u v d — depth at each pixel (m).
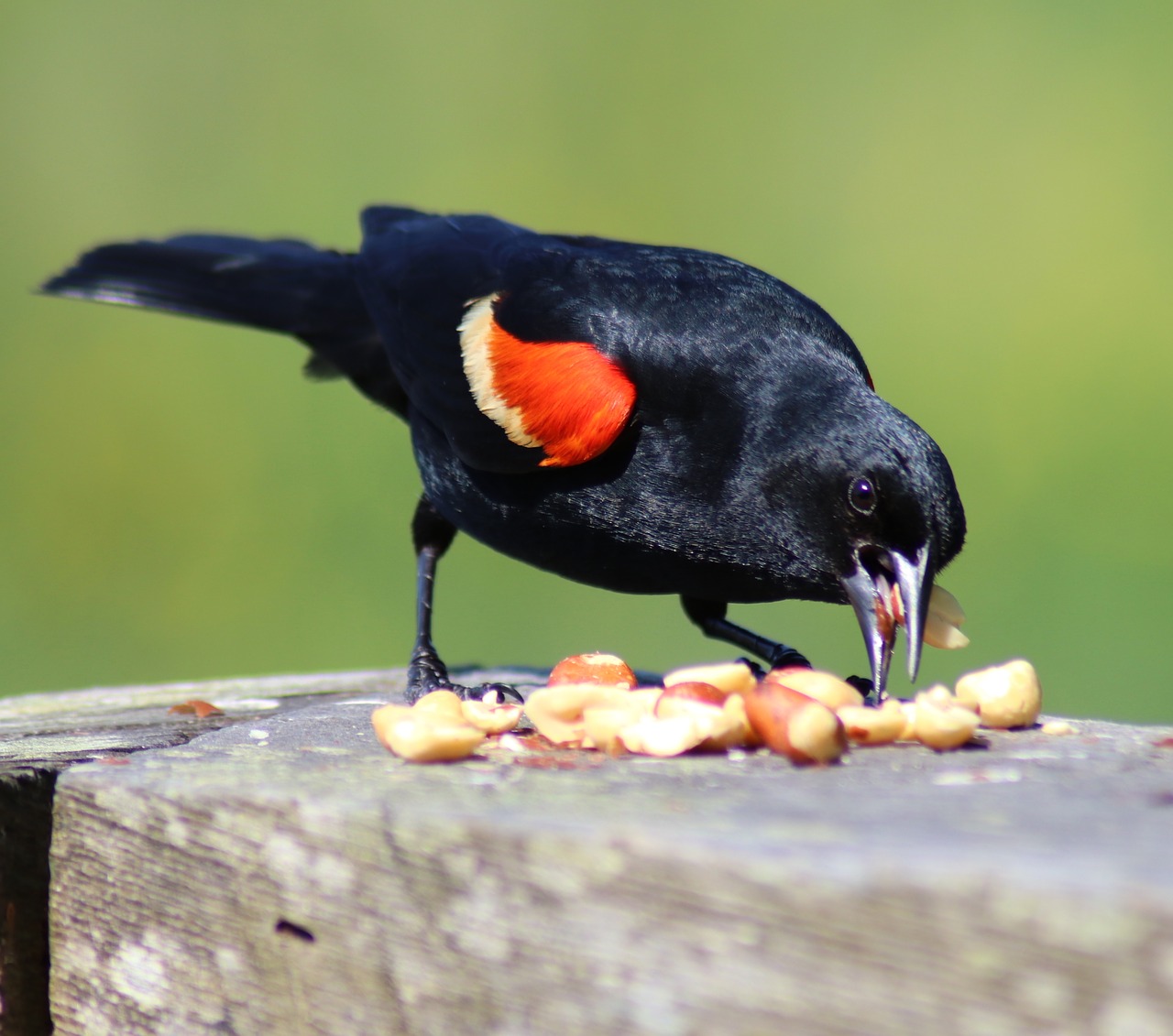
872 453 8.64
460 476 10.90
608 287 10.21
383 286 11.98
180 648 21.80
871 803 5.18
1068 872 3.98
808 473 8.91
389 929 5.12
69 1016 6.20
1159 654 20.59
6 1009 6.43
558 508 10.21
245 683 11.23
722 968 4.38
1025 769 6.09
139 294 13.34
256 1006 5.52
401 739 6.32
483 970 4.87
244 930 5.55
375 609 21.64
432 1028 5.01
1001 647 20.81
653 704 6.70
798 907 4.25
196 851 5.70
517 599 21.52
